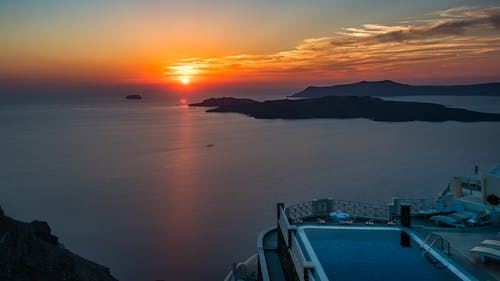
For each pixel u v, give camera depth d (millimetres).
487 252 10617
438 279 10438
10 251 24281
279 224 13422
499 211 14062
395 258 11758
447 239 12578
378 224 14117
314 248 12547
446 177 101938
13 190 95000
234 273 16750
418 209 16156
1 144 190500
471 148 159875
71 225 66500
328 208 15406
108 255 51531
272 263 12750
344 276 10664
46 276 24406
